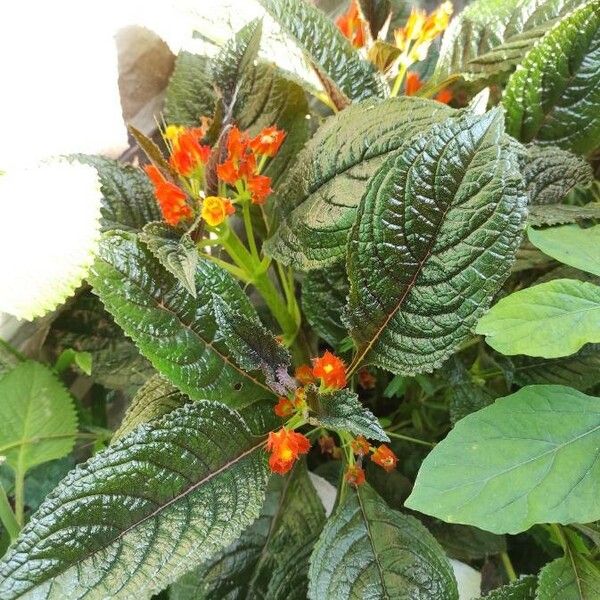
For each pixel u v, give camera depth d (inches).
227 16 11.9
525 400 8.6
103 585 7.7
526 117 12.0
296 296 15.1
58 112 12.3
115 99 13.2
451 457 8.2
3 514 11.0
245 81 11.1
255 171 9.9
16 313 8.7
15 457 11.8
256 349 9.5
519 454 8.2
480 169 8.0
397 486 12.3
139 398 10.1
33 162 11.2
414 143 8.1
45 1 11.3
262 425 10.0
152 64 13.7
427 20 11.8
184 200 9.3
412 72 14.2
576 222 11.2
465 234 8.2
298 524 11.4
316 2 15.2
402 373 9.3
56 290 8.7
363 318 9.3
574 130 12.1
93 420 13.8
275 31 11.9
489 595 9.5
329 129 10.0
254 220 12.9
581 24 10.8
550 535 11.5
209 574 11.0
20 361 12.6
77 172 9.3
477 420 8.4
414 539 9.9
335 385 9.2
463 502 7.8
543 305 8.2
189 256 8.5
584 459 8.2
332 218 9.3
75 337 12.0
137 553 8.0
